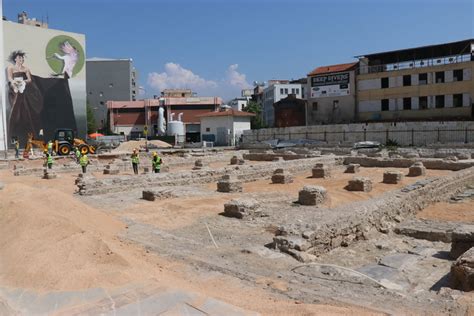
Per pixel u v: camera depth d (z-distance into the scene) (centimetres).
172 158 4094
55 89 6762
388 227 1293
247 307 616
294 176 2770
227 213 1438
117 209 1546
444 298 669
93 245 826
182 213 1480
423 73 5816
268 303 633
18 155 4875
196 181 2308
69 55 6900
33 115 6494
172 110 9050
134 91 11956
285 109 7050
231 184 1969
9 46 6191
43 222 948
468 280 704
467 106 5469
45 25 7788
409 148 4634
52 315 584
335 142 5509
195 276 772
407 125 5200
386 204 1343
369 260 989
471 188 2119
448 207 1675
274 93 9519
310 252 967
